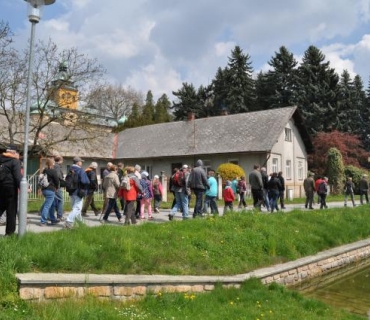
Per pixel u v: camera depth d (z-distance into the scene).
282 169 39.78
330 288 11.27
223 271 10.03
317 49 62.72
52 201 13.31
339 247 14.97
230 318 7.09
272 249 12.13
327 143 52.09
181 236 10.96
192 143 42.38
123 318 6.25
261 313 7.59
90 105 23.95
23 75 21.69
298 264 11.77
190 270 9.52
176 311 7.12
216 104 70.12
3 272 6.71
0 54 21.61
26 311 6.11
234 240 11.80
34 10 8.91
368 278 12.70
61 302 6.65
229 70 68.25
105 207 15.06
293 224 15.34
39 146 22.69
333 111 57.97
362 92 77.06
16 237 8.37
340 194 42.97
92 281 7.21
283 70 66.12
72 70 22.72
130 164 46.06
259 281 9.82
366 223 18.86
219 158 39.72
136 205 16.47
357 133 69.00
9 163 9.04
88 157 42.72
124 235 9.92
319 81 61.12
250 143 37.94
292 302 8.78
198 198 15.42
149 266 8.90
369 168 56.09
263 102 66.75
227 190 18.03
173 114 80.25
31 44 9.05
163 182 27.25
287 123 41.22
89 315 6.09
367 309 9.21
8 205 9.05
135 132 50.91
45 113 22.55
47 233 9.37
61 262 7.71
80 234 9.52
